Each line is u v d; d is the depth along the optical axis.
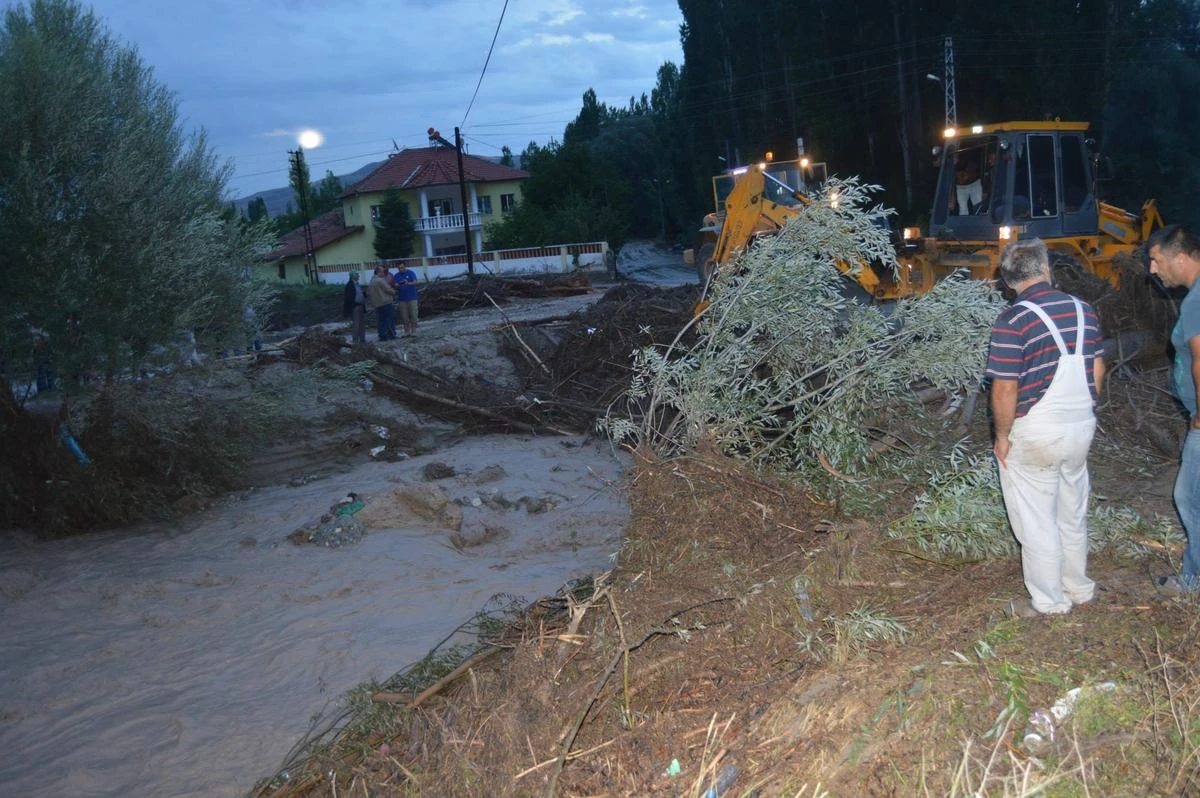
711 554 5.54
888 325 6.96
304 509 9.55
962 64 36.72
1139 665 3.85
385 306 18.56
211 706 5.53
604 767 3.80
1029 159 12.30
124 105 10.26
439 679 5.04
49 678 6.05
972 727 3.59
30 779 4.85
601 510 8.99
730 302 7.09
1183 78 34.88
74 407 9.80
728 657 4.46
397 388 13.48
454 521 8.84
